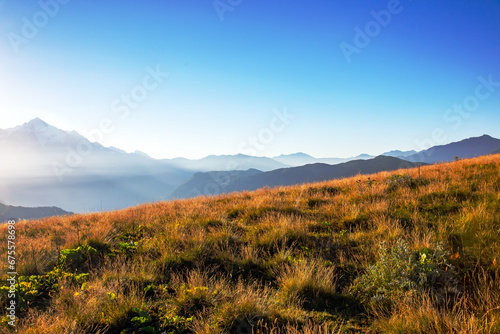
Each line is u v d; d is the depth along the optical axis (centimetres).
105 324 362
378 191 931
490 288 340
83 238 747
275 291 439
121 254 641
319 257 522
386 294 363
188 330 348
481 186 785
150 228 838
